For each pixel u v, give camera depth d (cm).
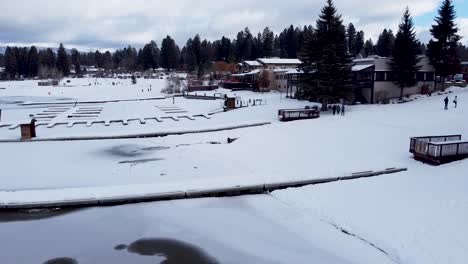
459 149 2270
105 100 8050
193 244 1502
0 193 1959
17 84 12912
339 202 1805
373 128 3494
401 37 5356
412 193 1816
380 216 1614
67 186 2172
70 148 3216
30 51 16650
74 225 1677
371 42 14412
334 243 1468
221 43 16350
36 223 1695
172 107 6328
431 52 5656
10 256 1420
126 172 2447
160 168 2531
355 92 5591
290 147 2986
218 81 11138
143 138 3659
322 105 4822
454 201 1661
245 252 1433
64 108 6475
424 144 2330
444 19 5538
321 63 4591
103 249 1470
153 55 17912
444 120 3531
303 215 1734
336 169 2267
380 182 2022
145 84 12369
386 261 1320
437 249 1324
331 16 4750
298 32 14688
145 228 1645
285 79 7619
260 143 3178
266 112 4922
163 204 1898
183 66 16825
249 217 1739
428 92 5556
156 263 1366
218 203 1906
